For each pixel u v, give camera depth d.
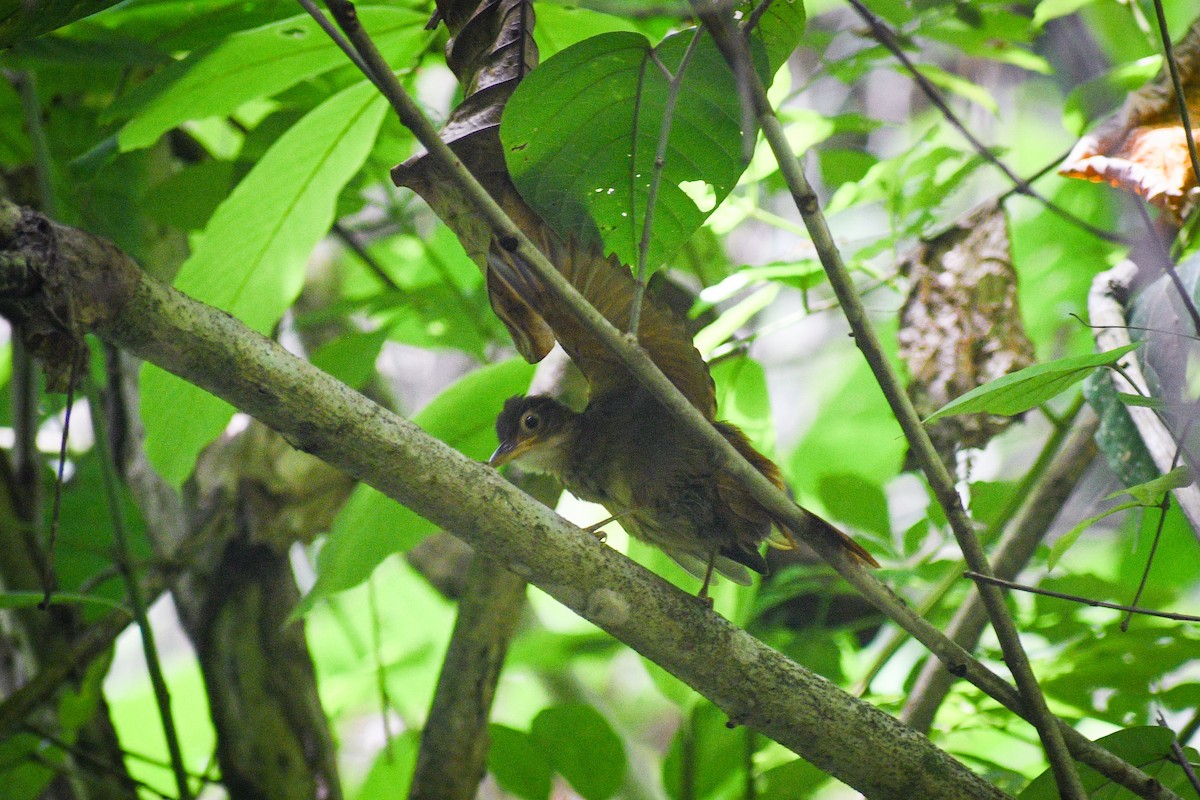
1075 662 7.08
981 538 7.39
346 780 11.54
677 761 7.73
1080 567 9.79
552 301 4.96
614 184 4.26
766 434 7.61
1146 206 6.36
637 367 4.16
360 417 4.28
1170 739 4.98
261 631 7.86
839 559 4.71
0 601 5.79
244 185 6.18
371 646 11.30
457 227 4.44
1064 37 8.89
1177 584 8.80
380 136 8.12
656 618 4.70
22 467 8.39
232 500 8.06
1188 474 4.12
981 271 6.88
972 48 7.62
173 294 4.02
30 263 3.73
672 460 5.90
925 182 7.06
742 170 4.20
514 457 6.30
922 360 6.91
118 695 13.11
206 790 10.02
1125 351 4.03
